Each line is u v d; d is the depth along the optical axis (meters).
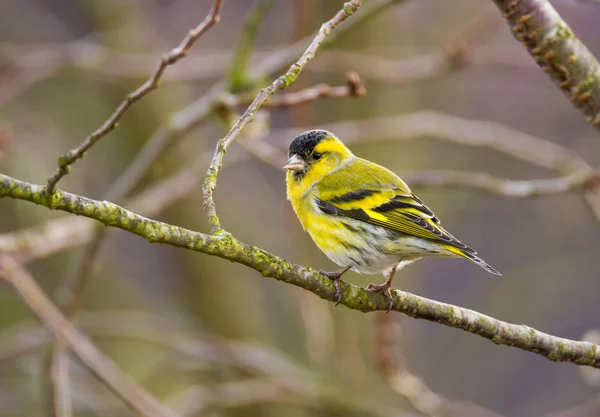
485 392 17.92
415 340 18.20
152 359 16.78
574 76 7.19
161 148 11.17
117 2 16.66
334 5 14.41
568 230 18.88
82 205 5.19
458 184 11.03
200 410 12.98
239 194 18.52
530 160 12.94
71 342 10.12
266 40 19.31
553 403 17.77
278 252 17.56
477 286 18.78
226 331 16.69
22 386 15.17
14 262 10.27
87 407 14.05
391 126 13.19
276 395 13.52
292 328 16.98
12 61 13.99
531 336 6.83
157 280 18.34
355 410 13.15
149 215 11.98
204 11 19.55
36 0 18.03
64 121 17.47
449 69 13.25
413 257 8.52
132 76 14.79
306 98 8.64
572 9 18.39
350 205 8.73
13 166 15.83
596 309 18.23
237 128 5.89
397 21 15.69
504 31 18.58
